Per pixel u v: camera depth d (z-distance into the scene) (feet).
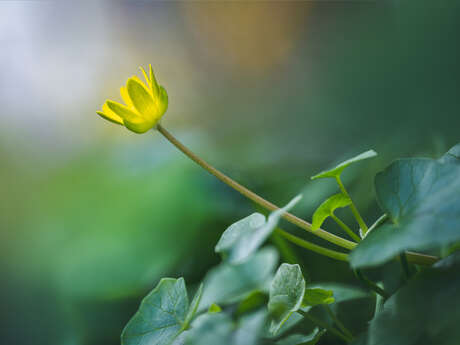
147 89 1.09
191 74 4.08
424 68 2.31
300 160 2.08
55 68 3.44
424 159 0.96
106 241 1.52
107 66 3.76
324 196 1.44
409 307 0.95
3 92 3.18
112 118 1.09
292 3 3.71
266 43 3.84
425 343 0.92
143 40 4.03
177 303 1.03
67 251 1.66
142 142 2.21
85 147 3.09
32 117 3.20
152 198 1.62
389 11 2.90
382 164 1.50
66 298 1.47
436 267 0.96
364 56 2.90
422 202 0.94
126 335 1.02
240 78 3.93
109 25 3.83
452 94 2.00
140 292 1.42
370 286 1.02
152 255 1.45
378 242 0.92
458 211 0.91
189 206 1.55
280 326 0.99
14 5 3.21
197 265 1.44
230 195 1.66
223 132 3.26
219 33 4.01
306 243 1.04
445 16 2.38
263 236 0.95
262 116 3.35
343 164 0.99
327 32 3.47
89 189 2.01
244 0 3.92
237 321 0.98
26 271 1.73
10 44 3.23
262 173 1.91
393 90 2.46
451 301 0.93
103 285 1.43
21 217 2.10
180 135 2.14
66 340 1.43
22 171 2.69
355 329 1.09
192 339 0.97
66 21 3.50
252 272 1.05
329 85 3.00
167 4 4.01
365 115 2.56
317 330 1.04
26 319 1.53
